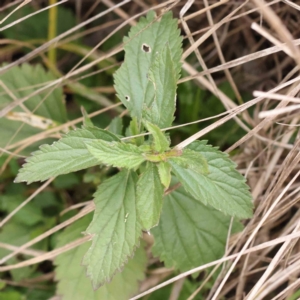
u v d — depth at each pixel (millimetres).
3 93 398
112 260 299
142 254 368
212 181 294
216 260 334
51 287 407
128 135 334
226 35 422
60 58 467
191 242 352
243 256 371
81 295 362
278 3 397
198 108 417
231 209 294
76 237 362
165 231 353
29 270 406
